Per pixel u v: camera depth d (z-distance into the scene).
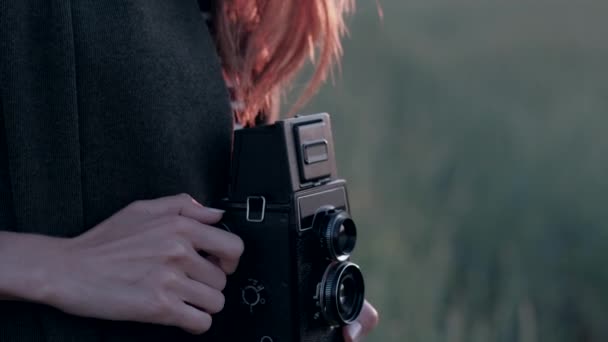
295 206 1.63
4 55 1.44
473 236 5.42
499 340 4.18
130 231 1.47
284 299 1.65
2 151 1.46
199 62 1.65
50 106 1.46
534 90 7.77
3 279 1.36
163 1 1.61
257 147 1.65
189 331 1.50
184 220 1.50
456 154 6.53
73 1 1.49
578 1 9.33
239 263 1.67
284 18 1.82
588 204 5.57
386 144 6.82
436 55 8.84
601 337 4.70
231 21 1.84
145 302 1.42
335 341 1.80
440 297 4.43
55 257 1.40
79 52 1.48
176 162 1.58
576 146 6.23
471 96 7.65
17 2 1.45
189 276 1.50
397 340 3.99
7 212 1.46
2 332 1.44
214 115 1.67
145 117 1.54
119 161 1.53
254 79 1.88
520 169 5.98
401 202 5.67
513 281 4.61
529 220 5.50
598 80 7.71
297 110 1.93
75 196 1.48
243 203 1.66
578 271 5.11
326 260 1.71
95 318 1.49
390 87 8.22
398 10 10.70
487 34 9.12
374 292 4.23
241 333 1.69
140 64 1.53
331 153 1.75
